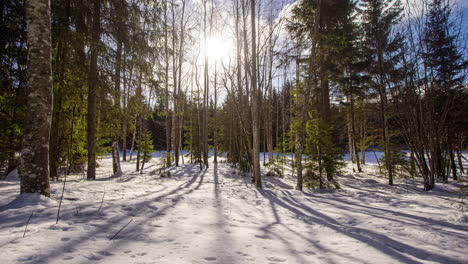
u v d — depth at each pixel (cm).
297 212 541
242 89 1419
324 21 1078
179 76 1609
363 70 1395
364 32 1212
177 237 301
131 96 912
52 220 328
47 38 450
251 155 1401
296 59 1177
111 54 852
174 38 1028
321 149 989
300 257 266
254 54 988
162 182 980
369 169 1836
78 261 209
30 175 425
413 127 1034
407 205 616
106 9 844
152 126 3959
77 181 845
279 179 1328
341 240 338
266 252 274
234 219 431
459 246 310
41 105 438
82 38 728
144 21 878
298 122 1323
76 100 845
